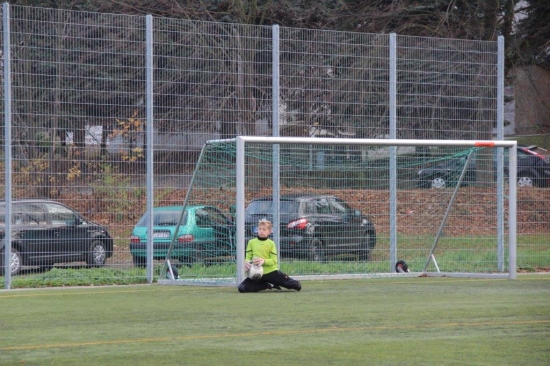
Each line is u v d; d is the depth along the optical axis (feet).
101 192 191.31
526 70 353.72
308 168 203.92
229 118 201.05
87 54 191.42
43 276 185.88
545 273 216.13
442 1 338.75
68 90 189.37
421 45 216.74
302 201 200.23
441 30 331.98
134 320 119.44
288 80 204.74
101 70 192.24
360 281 187.52
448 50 219.00
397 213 211.41
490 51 223.10
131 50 194.59
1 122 184.34
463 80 220.43
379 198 209.05
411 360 85.76
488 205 220.43
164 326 112.47
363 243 206.39
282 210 198.59
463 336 101.50
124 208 193.16
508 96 352.90
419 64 216.33
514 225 195.11
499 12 350.02
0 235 184.85
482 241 219.20
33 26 187.32
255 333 104.78
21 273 184.85
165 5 328.90
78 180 189.78
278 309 130.31
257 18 333.62
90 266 190.39
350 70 209.77
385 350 91.66
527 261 226.17
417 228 213.05
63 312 131.03
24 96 186.19
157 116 196.03
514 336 101.40
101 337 103.30
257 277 157.89
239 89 201.77
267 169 200.54
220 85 200.64
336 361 85.40
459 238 217.36
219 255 195.00
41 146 187.11
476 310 127.85
